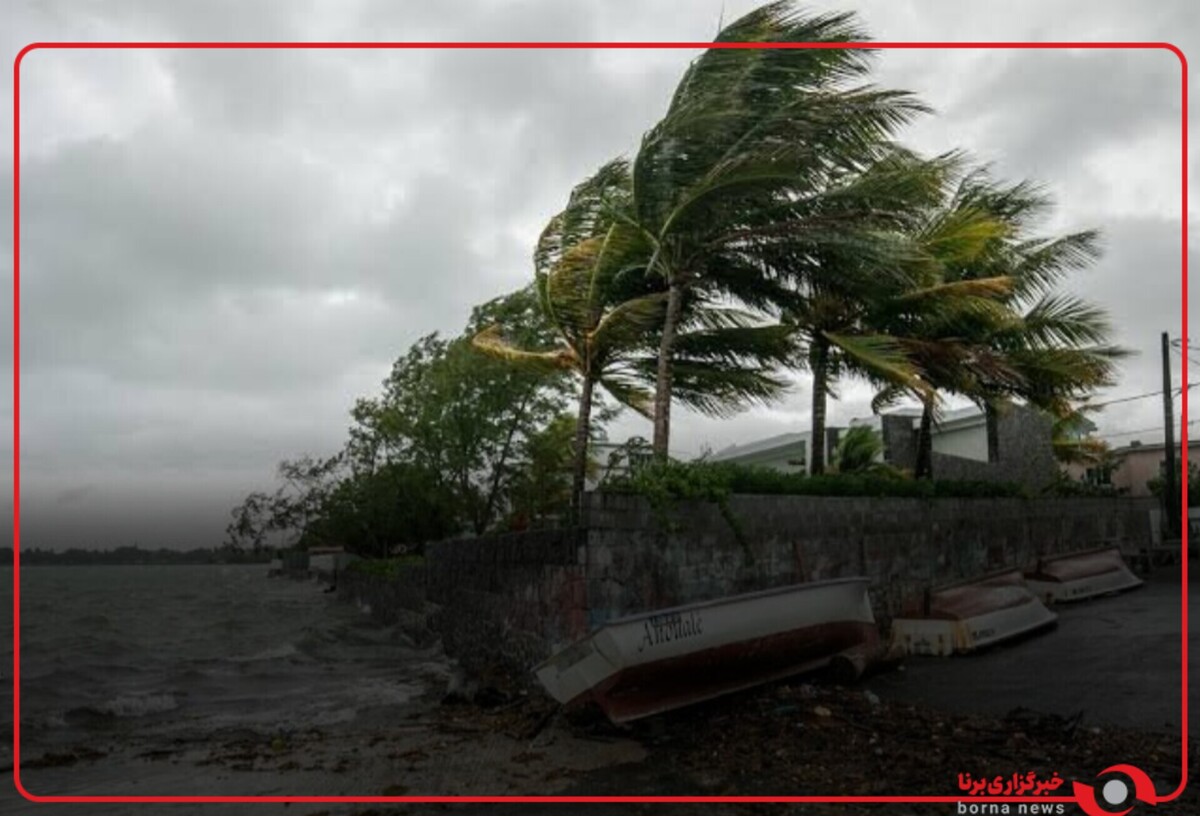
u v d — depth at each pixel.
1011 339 20.34
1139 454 40.19
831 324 17.88
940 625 13.39
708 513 12.98
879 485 16.25
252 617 32.91
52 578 95.56
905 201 14.05
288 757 10.12
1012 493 19.95
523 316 24.98
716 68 13.52
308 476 40.44
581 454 17.45
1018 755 8.36
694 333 17.12
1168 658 12.21
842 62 13.38
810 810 7.33
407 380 30.88
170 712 13.81
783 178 13.21
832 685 11.59
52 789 9.19
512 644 14.42
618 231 15.34
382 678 16.86
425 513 31.95
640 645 9.73
